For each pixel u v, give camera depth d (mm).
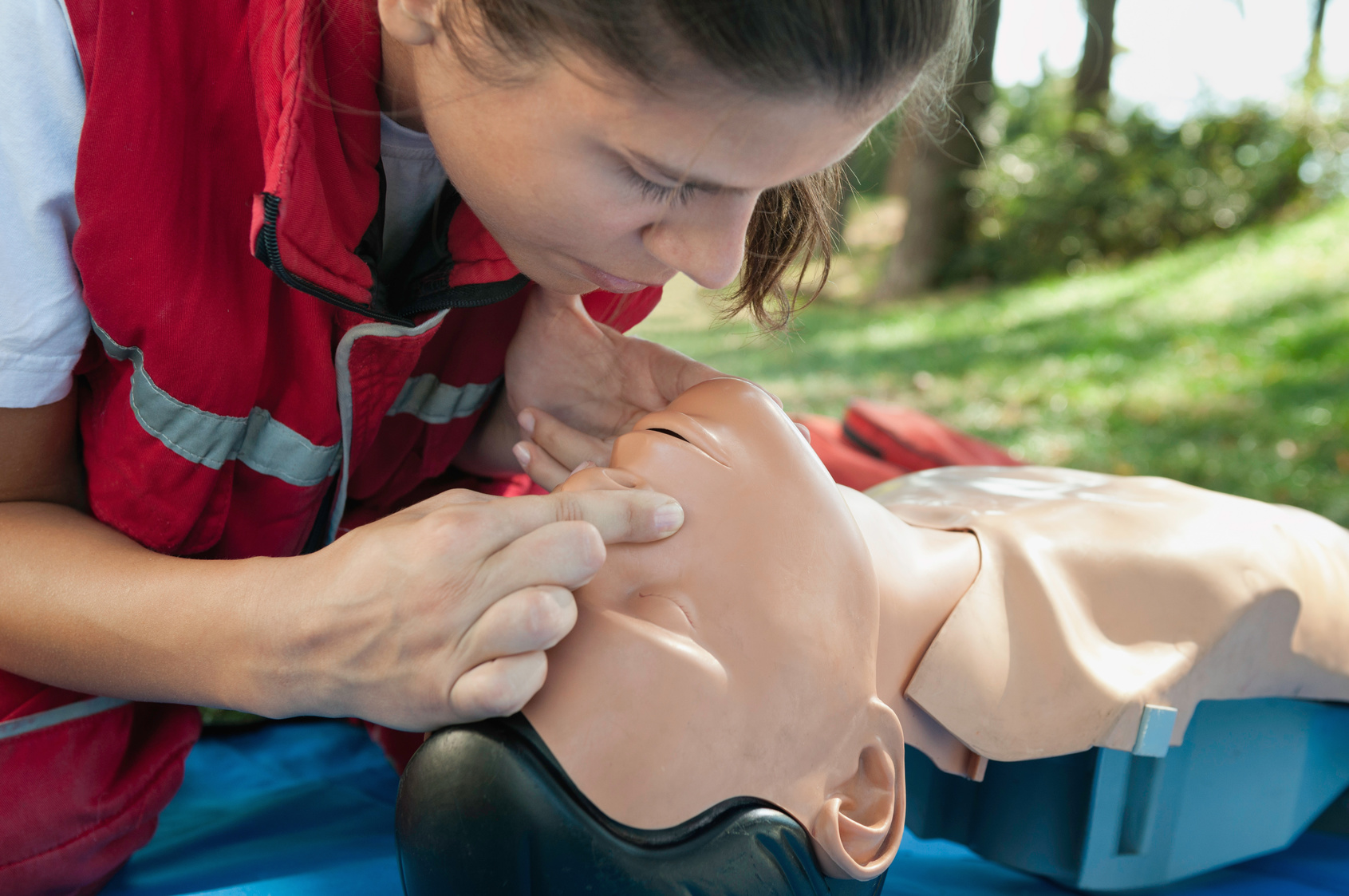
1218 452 4074
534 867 639
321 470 947
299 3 730
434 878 652
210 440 845
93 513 901
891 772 758
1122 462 4020
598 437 1013
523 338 1019
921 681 872
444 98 664
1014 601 922
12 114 739
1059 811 935
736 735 692
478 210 722
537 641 626
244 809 1169
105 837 890
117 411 833
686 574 713
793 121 581
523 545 640
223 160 818
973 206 9391
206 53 801
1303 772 1096
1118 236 8883
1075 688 885
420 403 1095
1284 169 8547
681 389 957
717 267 656
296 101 727
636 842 655
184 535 880
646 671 666
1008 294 8648
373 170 828
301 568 702
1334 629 1045
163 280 781
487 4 596
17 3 739
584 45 564
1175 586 958
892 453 2139
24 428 812
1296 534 1072
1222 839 1029
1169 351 5715
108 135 750
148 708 995
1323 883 1111
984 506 1054
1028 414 4918
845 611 745
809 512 750
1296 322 5812
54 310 772
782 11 530
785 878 696
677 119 578
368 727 1356
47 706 854
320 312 867
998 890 1006
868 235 11672
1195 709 958
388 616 649
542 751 645
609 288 765
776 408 802
